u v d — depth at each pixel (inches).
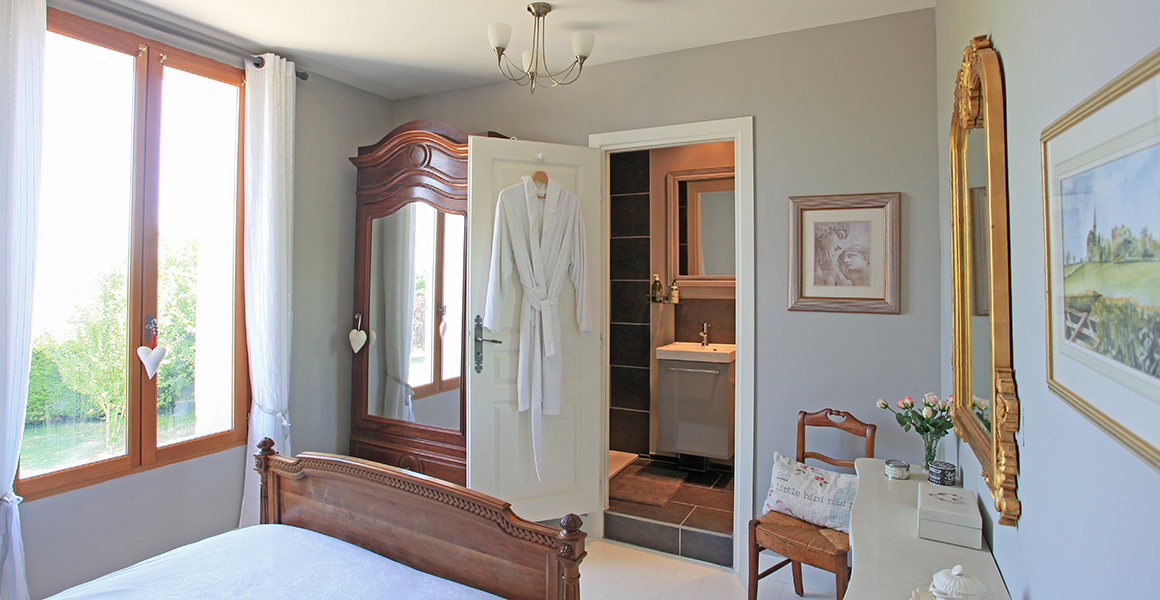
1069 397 37.5
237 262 125.5
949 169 88.9
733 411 153.6
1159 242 25.5
